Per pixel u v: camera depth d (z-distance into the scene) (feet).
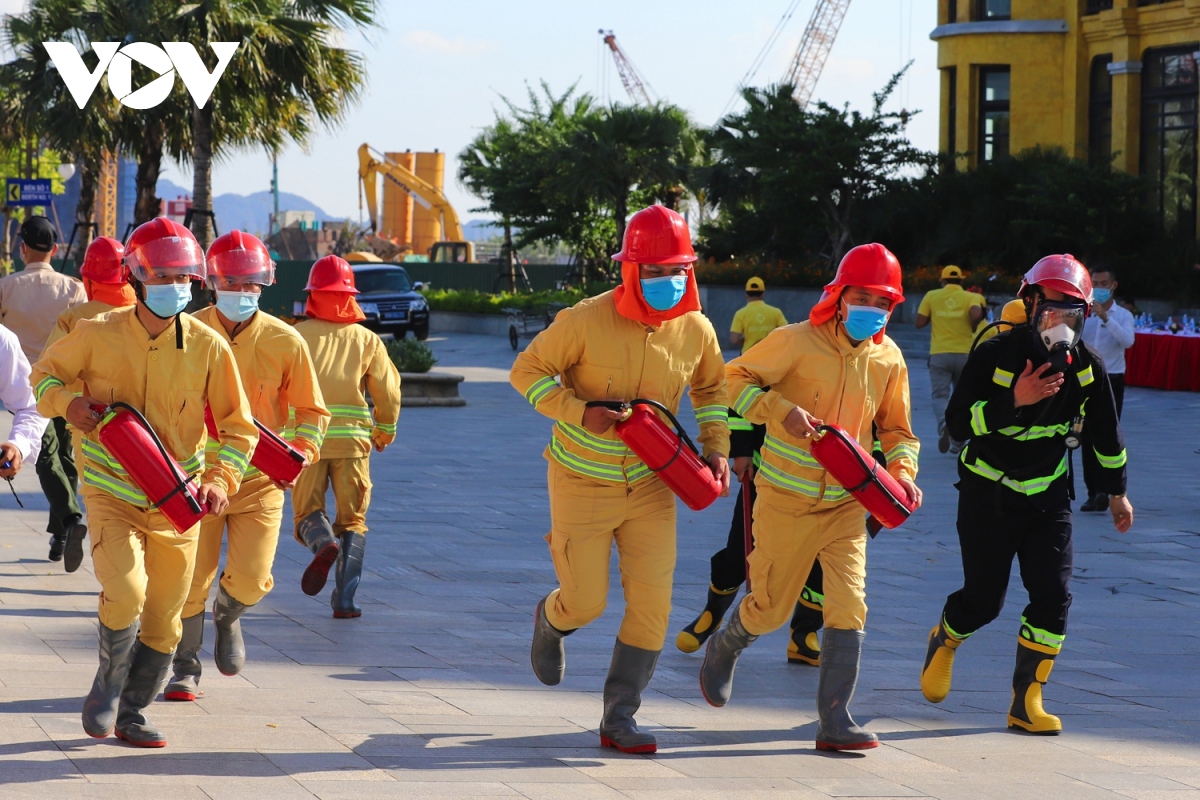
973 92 159.02
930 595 32.60
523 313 140.46
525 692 22.86
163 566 18.47
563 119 205.67
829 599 20.12
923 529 41.88
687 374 19.92
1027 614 21.53
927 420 75.46
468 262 239.91
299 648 25.59
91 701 18.12
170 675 22.57
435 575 33.37
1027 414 21.24
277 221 438.81
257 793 16.21
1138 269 129.80
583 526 19.39
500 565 34.81
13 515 39.96
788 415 19.67
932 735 20.97
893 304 20.36
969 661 26.48
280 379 22.07
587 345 19.29
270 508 21.27
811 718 21.88
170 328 18.33
